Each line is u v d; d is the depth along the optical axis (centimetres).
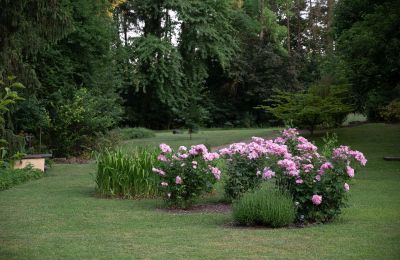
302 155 714
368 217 719
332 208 675
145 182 941
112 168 953
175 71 3738
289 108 2008
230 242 562
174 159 812
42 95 1795
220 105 4484
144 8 3834
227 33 4034
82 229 651
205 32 3756
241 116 4431
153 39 3709
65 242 570
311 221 678
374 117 2606
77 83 2008
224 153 842
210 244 554
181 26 3928
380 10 1655
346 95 2053
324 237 584
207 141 2389
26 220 715
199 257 496
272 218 644
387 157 1515
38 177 1267
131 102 4141
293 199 670
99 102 1931
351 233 607
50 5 1107
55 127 1730
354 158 680
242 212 661
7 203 870
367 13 1895
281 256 497
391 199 898
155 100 4075
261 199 662
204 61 4134
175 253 514
